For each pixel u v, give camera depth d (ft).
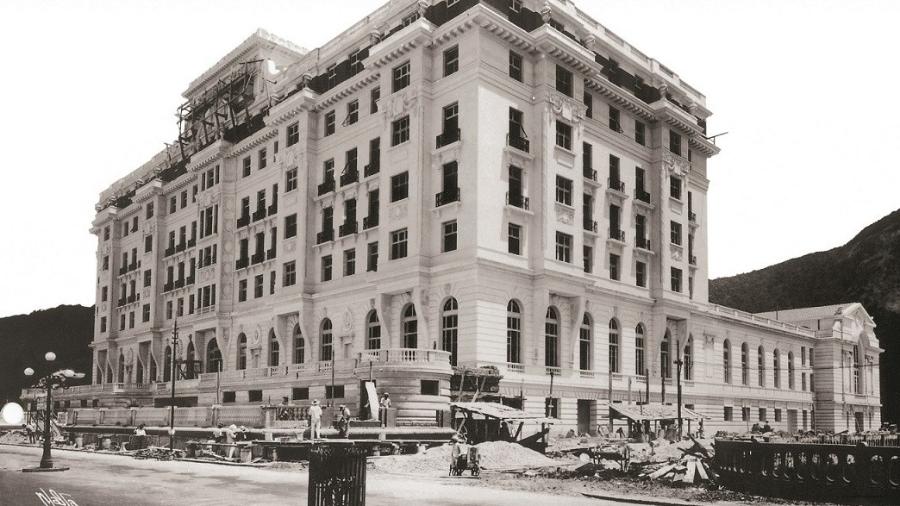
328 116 210.79
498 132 169.48
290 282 213.25
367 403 148.77
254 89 250.98
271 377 195.42
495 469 107.65
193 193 270.67
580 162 186.80
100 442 165.48
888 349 460.14
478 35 167.32
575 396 179.63
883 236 520.01
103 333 320.29
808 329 312.50
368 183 190.29
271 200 227.40
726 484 79.46
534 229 175.22
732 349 253.85
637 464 101.24
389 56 182.09
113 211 321.73
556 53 180.75
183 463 118.73
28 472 100.22
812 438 178.19
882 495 60.29
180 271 273.33
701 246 237.86
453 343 163.94
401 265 173.78
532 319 171.63
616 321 198.29
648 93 221.66
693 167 237.86
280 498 69.92
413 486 83.30
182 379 254.06
